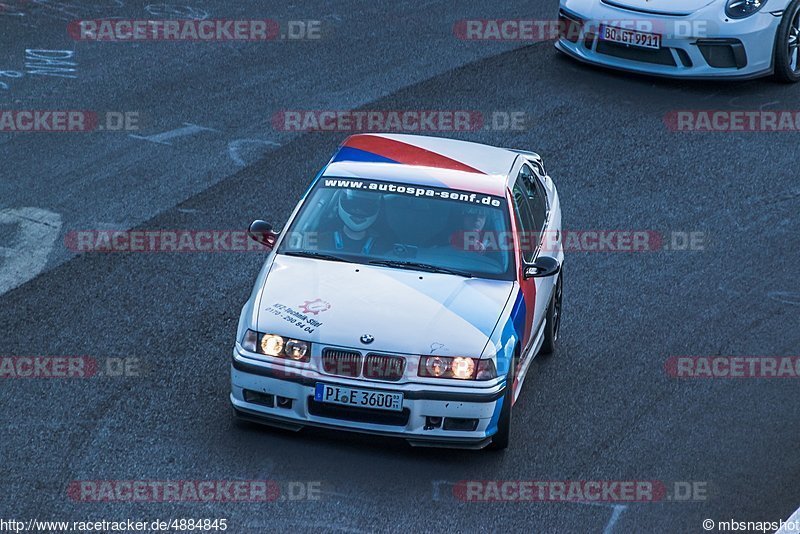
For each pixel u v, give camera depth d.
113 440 25.02
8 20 53.22
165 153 42.03
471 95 49.28
